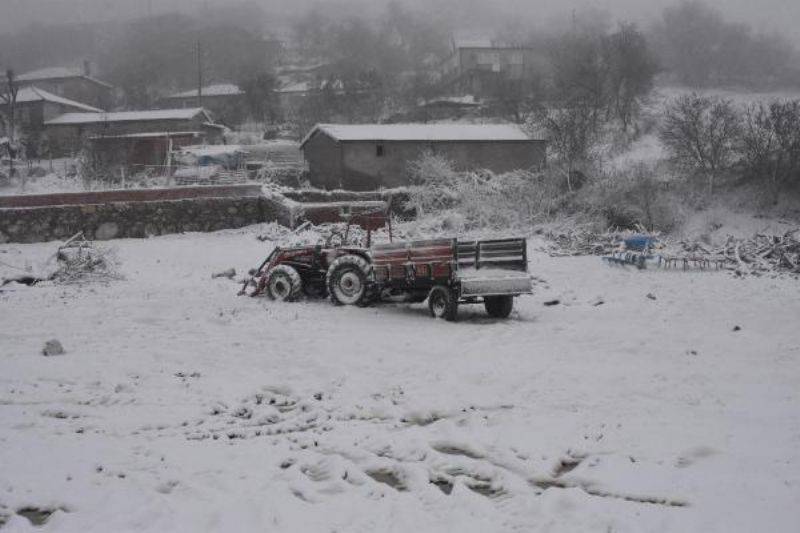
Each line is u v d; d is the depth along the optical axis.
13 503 5.78
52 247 27.17
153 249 26.59
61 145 59.28
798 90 71.50
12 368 9.84
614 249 28.23
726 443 6.82
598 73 54.44
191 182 41.88
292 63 104.25
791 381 9.03
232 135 63.16
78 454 6.77
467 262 13.89
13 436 7.25
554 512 5.57
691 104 46.28
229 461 6.63
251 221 31.66
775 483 5.89
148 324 12.98
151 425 7.67
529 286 13.71
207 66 101.25
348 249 15.80
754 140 37.06
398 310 14.95
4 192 45.88
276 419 7.93
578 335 12.08
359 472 6.32
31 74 87.31
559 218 35.91
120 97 89.25
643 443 6.86
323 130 41.75
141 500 5.80
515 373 9.44
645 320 13.94
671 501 5.71
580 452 6.73
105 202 29.70
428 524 5.41
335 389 8.92
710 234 33.28
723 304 16.23
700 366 9.84
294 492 6.02
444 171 38.81
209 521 5.46
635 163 40.88
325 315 14.09
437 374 9.48
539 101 54.00
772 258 25.41
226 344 11.31
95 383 9.21
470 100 65.50
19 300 15.66
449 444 7.05
